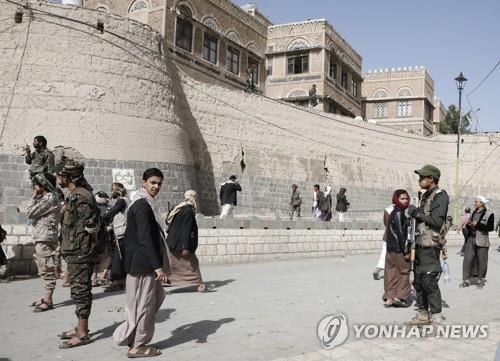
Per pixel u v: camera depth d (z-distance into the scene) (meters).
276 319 6.78
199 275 8.96
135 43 18.75
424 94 48.78
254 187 24.92
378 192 32.38
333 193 29.53
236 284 9.87
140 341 5.03
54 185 7.28
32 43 16.94
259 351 5.32
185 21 26.70
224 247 13.45
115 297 8.27
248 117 25.38
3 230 9.08
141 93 18.56
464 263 10.75
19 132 16.23
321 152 29.41
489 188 36.03
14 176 15.84
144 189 5.41
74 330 5.68
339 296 8.70
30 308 7.16
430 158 36.25
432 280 6.43
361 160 31.91
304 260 15.24
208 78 24.69
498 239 25.88
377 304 8.10
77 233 5.47
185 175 19.72
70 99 16.88
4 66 16.61
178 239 8.71
